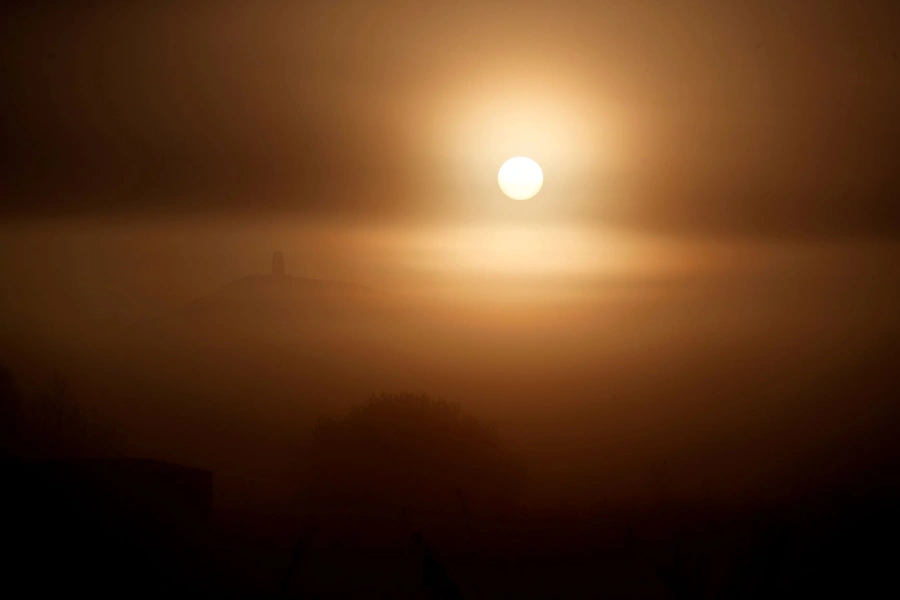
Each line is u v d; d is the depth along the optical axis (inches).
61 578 821.9
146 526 973.2
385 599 947.3
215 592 909.8
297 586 985.5
